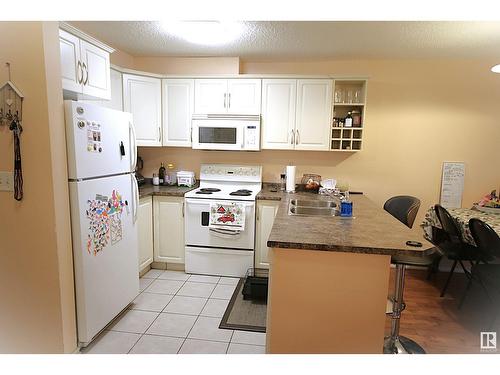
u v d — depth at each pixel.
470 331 2.28
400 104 3.36
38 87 1.64
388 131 3.41
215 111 3.30
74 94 2.21
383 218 2.09
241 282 3.01
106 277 2.10
